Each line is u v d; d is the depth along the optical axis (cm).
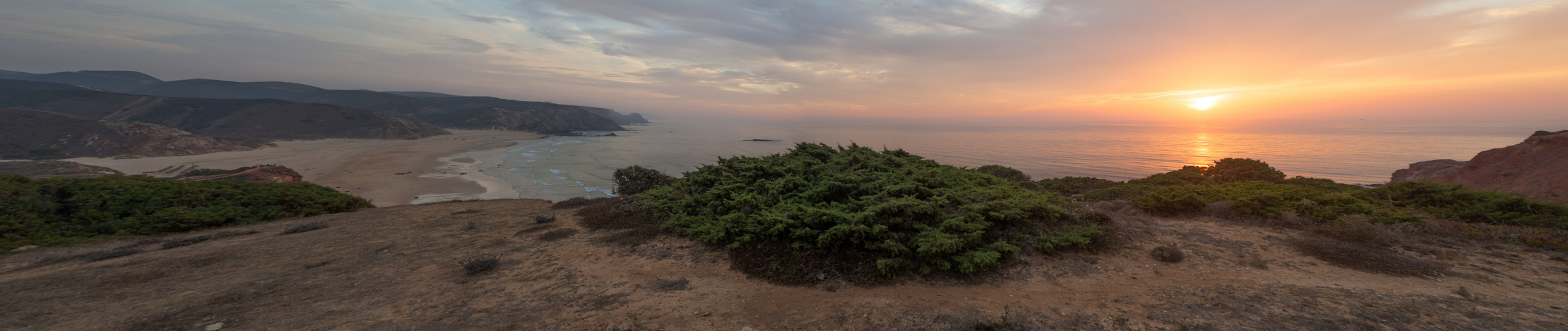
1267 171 1423
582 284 650
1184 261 666
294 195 1462
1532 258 609
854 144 1421
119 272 725
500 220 1171
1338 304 476
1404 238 723
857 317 512
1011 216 729
